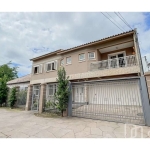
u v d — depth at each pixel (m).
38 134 4.39
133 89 10.12
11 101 13.34
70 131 4.68
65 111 7.93
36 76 14.76
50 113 9.22
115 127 5.05
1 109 12.47
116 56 12.63
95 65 11.23
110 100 9.91
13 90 14.01
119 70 9.36
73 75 11.87
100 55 12.95
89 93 11.70
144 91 5.43
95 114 7.35
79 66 11.80
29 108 12.02
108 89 11.04
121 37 9.70
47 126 5.48
